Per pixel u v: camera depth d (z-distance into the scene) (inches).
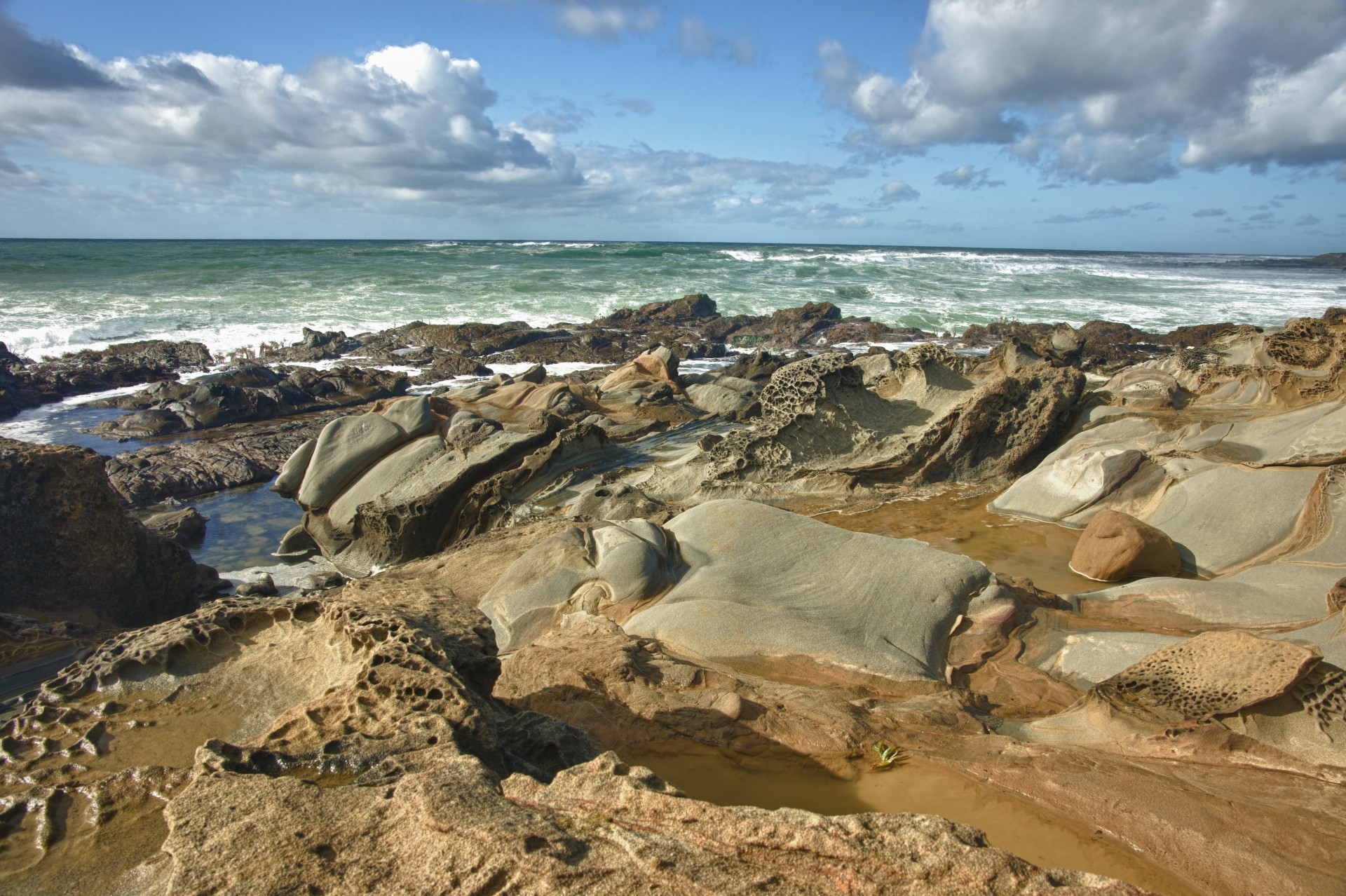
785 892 88.7
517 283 1646.2
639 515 358.3
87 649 254.1
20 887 99.4
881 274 1941.4
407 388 828.6
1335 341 331.0
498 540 323.3
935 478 396.8
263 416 711.1
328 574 398.6
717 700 174.6
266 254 2679.6
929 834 93.7
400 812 100.6
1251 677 153.9
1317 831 124.6
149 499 508.1
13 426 692.1
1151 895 85.4
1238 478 285.1
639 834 95.7
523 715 144.6
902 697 191.9
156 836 107.3
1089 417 402.0
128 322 1135.6
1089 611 234.7
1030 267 2316.7
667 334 1151.6
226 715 136.7
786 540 244.5
